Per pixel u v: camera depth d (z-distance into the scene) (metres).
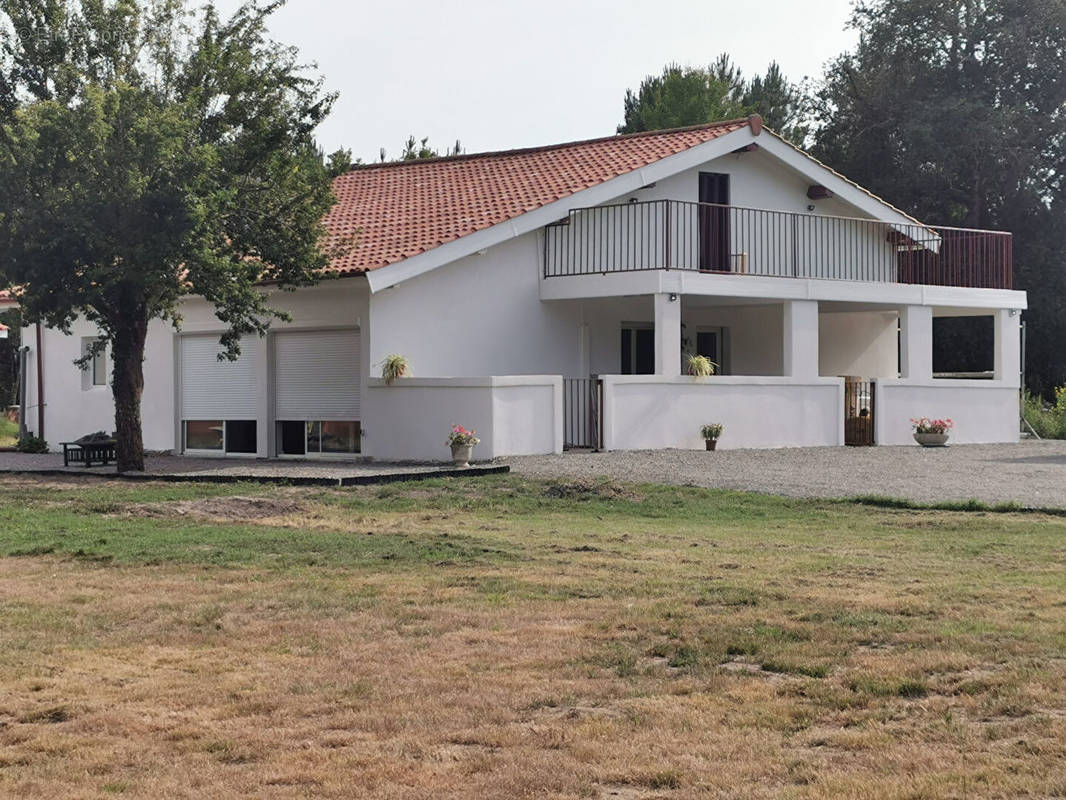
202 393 25.38
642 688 7.29
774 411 25.33
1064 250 47.03
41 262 19.08
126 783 5.82
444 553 12.35
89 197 18.78
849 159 50.47
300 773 5.91
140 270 19.17
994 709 6.74
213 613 9.43
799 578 10.80
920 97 48.97
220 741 6.41
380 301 22.78
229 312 20.84
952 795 5.43
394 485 18.38
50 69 20.95
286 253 21.00
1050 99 48.25
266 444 24.30
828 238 29.11
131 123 19.30
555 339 25.47
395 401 22.47
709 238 27.42
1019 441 29.22
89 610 9.60
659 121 55.09
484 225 23.62
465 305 23.95
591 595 10.05
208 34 21.52
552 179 26.53
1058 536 13.67
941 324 47.69
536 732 6.48
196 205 18.84
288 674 7.67
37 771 6.02
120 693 7.29
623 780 5.77
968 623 8.77
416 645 8.38
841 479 19.16
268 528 14.35
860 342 31.61
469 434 20.59
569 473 19.44
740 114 56.41
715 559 12.01
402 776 5.86
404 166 31.47
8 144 20.36
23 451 28.34
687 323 29.20
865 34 51.59
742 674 7.61
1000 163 46.69
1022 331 34.31
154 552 12.45
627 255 26.16
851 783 5.61
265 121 21.08
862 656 7.93
